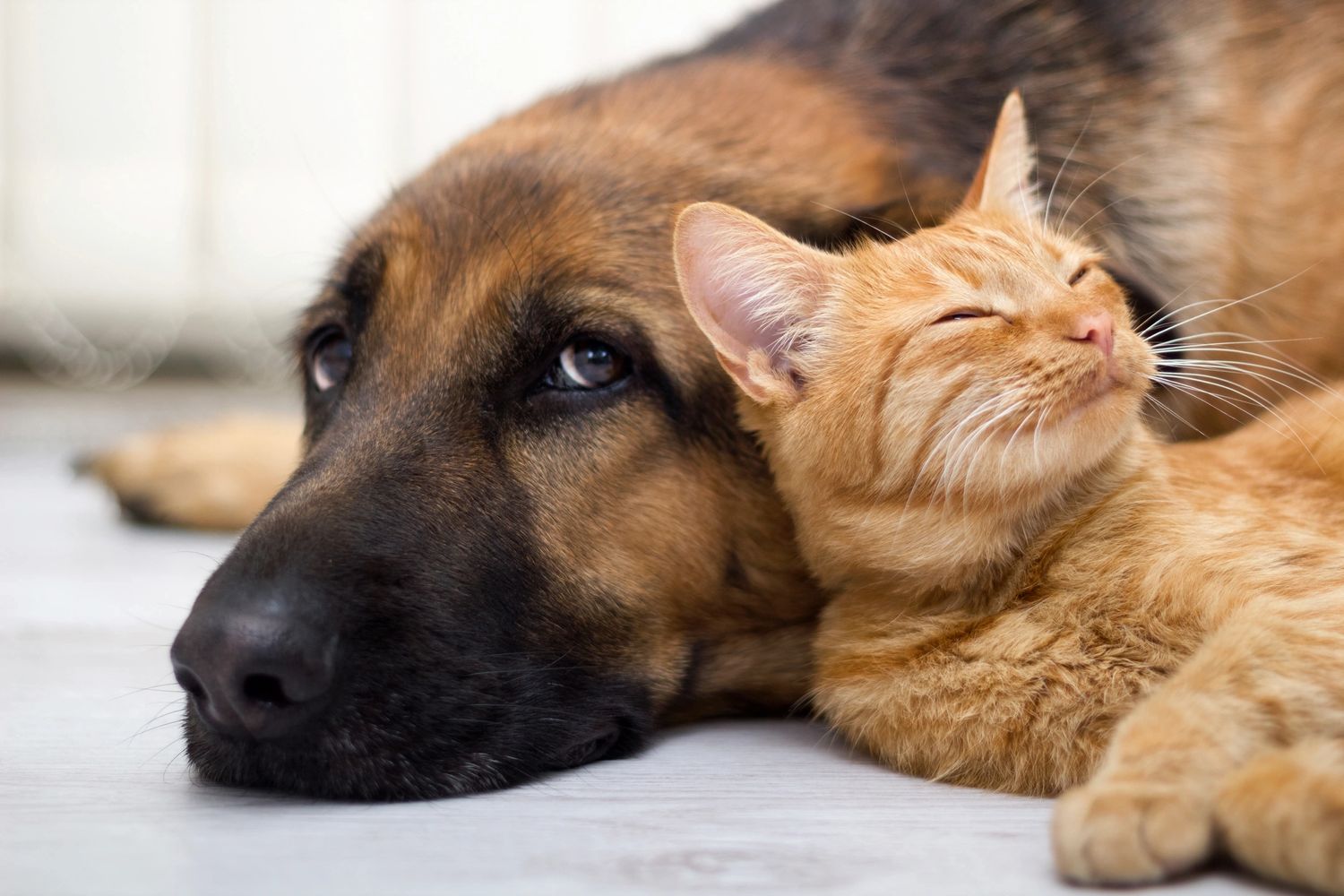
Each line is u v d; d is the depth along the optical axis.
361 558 0.57
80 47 1.74
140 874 0.50
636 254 0.64
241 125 1.77
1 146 1.74
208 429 1.15
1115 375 0.60
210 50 1.75
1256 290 0.75
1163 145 0.74
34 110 1.74
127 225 1.77
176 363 1.88
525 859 0.51
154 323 1.85
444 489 0.60
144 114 1.76
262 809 0.56
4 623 0.82
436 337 0.63
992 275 0.61
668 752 0.62
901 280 0.63
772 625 0.66
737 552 0.64
